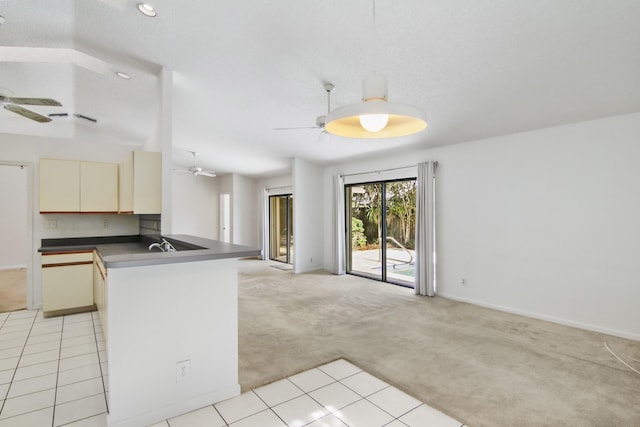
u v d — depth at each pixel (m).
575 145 3.62
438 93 3.26
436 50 2.58
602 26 2.12
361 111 1.15
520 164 4.08
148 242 4.23
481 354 2.93
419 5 2.12
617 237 3.33
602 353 2.94
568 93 3.02
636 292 3.22
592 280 3.50
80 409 2.08
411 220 5.75
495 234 4.33
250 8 2.31
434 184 5.05
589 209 3.52
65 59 3.24
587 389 2.35
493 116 3.69
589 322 3.52
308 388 2.36
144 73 3.47
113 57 3.16
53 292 3.90
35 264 4.22
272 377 2.51
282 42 2.69
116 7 2.38
